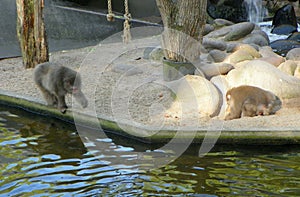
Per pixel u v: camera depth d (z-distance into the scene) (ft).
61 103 24.90
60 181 19.27
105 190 18.60
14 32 39.09
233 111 24.57
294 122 23.44
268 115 24.59
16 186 18.88
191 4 26.63
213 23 46.14
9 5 39.55
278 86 26.81
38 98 26.63
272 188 18.53
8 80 30.27
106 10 46.52
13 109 26.94
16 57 36.58
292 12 46.68
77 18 41.45
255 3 50.24
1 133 23.98
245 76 27.99
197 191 18.44
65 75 24.30
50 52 37.86
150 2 49.11
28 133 24.00
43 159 21.22
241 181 19.13
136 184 19.02
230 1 48.78
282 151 21.89
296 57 34.06
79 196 18.15
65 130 24.34
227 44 36.63
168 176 19.66
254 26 41.45
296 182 18.97
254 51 34.76
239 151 21.90
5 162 20.88
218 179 19.31
